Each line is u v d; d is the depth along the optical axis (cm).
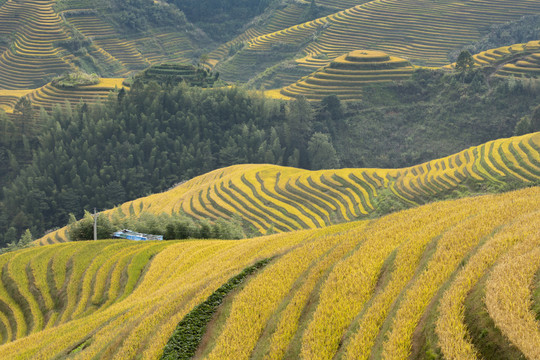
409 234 3306
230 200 12056
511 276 2067
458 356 1828
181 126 17888
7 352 4097
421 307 2269
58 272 6544
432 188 10781
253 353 2641
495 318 1862
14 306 6047
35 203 14450
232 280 3578
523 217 2862
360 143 18512
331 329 2486
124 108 17875
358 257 3134
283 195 12006
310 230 5166
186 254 6125
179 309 3441
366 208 10650
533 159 10744
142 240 7669
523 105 17612
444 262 2581
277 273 3431
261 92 19612
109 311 4556
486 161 11212
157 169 16462
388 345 2097
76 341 3812
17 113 18238
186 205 12256
